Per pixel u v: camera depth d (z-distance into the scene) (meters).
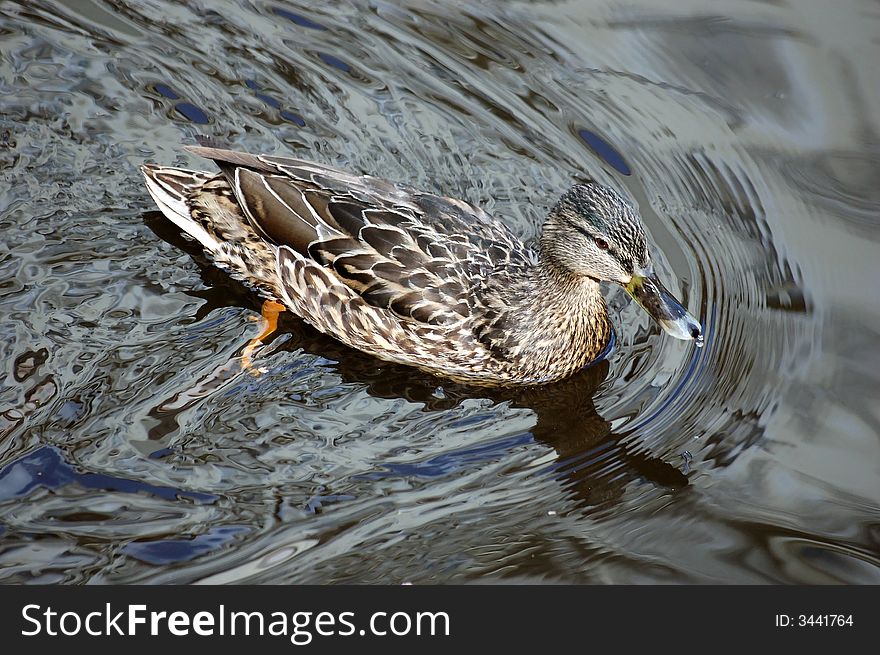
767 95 15.28
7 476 10.66
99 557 9.99
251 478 10.84
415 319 12.19
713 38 16.09
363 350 12.73
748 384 12.03
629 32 16.33
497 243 12.68
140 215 13.70
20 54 15.34
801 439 11.32
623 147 14.80
